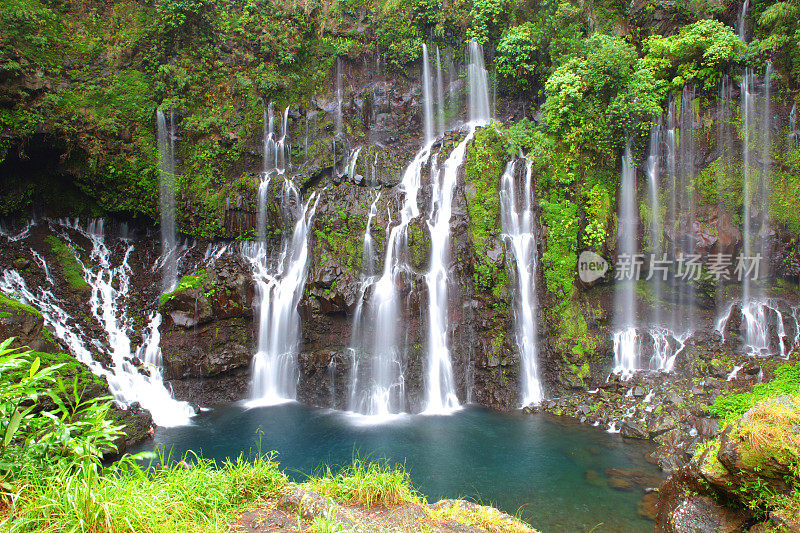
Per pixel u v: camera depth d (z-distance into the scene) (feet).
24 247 51.47
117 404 40.78
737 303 50.21
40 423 17.22
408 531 20.25
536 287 49.65
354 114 63.46
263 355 50.14
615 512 29.27
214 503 18.71
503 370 47.29
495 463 35.55
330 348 48.11
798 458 16.75
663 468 34.55
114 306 49.78
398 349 47.70
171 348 47.57
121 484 16.97
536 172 51.96
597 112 52.24
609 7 59.98
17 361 16.58
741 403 38.34
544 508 29.76
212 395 47.88
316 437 40.22
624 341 49.14
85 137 52.06
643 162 53.47
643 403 42.70
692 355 46.68
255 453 37.14
